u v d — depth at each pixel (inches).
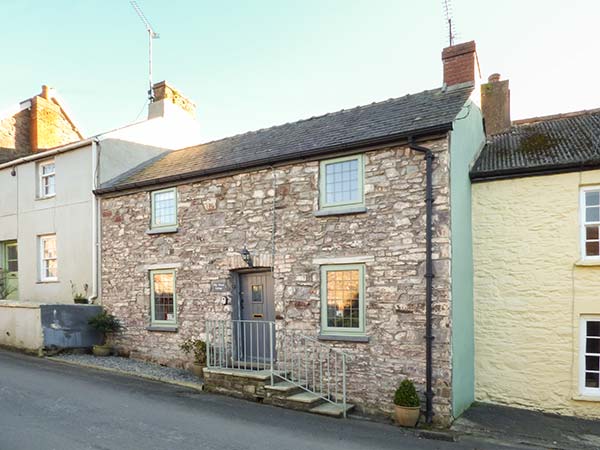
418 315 319.6
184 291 437.4
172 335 441.7
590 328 339.9
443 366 307.4
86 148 523.2
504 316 358.6
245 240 402.3
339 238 356.2
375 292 337.7
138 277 471.2
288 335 370.9
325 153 363.9
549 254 348.8
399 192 334.6
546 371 342.0
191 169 448.1
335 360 338.0
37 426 257.4
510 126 494.0
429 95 419.8
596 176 337.7
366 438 271.9
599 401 322.7
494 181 370.6
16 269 616.4
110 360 455.2
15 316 484.7
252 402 338.6
